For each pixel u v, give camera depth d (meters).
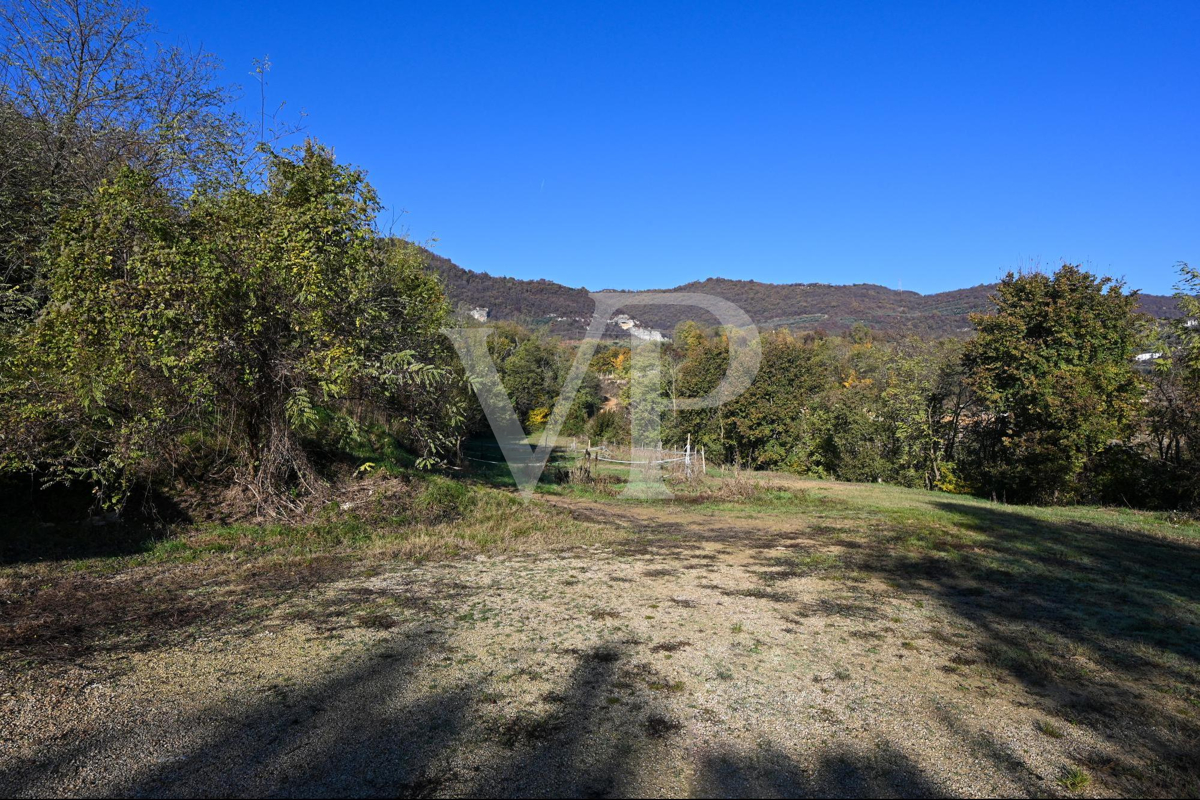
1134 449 16.22
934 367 24.39
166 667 3.63
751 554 7.51
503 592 5.46
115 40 9.77
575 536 8.33
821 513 11.63
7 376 6.29
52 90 9.30
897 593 5.79
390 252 11.03
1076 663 4.12
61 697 3.21
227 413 7.68
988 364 19.77
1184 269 14.27
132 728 2.95
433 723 3.06
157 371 6.60
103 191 6.59
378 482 9.47
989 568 6.98
